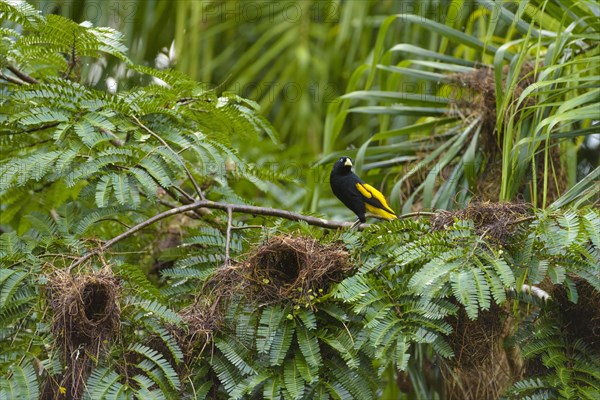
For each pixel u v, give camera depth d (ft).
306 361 29.60
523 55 35.22
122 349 29.66
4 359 28.96
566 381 29.78
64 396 29.45
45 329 29.48
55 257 31.71
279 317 30.09
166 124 33.83
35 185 41.14
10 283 29.50
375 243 31.55
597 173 32.81
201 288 31.86
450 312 28.89
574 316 31.48
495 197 39.68
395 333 28.81
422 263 30.12
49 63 36.63
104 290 29.66
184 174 39.29
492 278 28.32
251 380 29.17
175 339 30.19
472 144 39.11
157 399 28.60
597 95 33.96
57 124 34.47
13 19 33.86
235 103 37.60
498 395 35.24
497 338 32.60
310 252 31.07
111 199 33.58
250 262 31.27
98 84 46.65
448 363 34.65
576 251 29.40
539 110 36.09
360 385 29.84
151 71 34.60
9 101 34.24
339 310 30.35
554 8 39.01
